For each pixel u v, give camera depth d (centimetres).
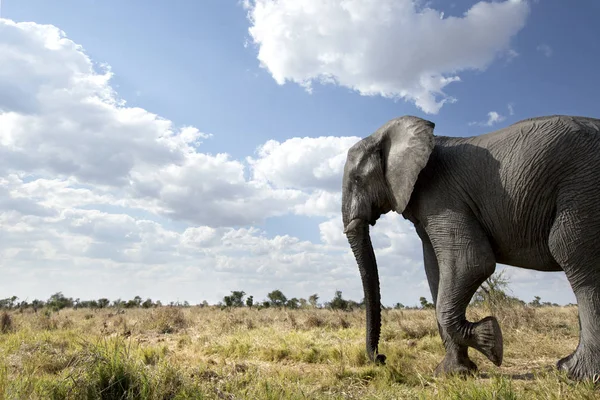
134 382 485
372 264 775
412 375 657
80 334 1247
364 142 749
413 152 661
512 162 603
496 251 643
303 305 3152
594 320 543
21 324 1513
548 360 764
